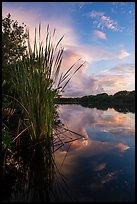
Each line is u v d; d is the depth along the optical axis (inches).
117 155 106.8
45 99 125.7
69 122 242.4
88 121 251.8
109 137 153.0
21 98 126.8
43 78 124.4
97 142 136.9
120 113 382.0
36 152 110.0
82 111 463.8
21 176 79.4
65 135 161.8
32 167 88.4
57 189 68.9
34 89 120.9
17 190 68.3
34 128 121.6
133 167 88.7
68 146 126.0
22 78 124.5
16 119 175.5
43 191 66.9
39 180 75.6
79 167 89.3
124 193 65.9
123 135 159.8
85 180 75.6
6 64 228.8
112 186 70.7
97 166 90.2
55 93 138.7
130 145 127.9
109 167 89.0
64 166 90.7
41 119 122.9
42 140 123.4
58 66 132.8
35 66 122.5
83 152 112.8
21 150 112.0
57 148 120.9
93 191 67.2
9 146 106.0
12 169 85.6
